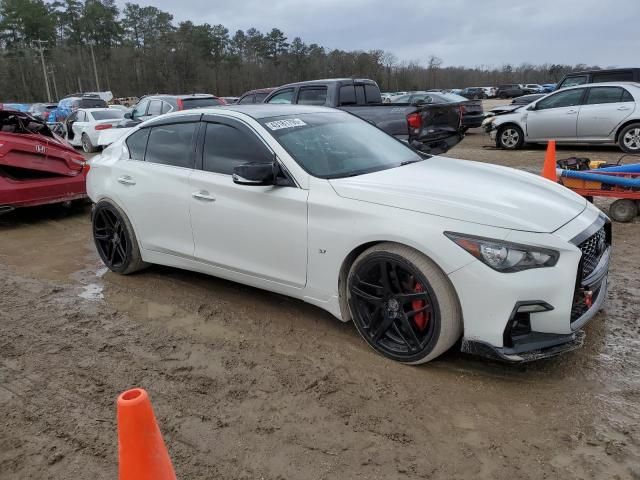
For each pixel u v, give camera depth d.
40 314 4.50
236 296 4.72
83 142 17.62
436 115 9.76
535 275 2.98
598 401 3.04
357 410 3.04
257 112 4.40
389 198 3.43
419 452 2.69
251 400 3.17
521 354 3.04
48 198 7.60
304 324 4.13
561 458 2.61
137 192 4.86
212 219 4.29
